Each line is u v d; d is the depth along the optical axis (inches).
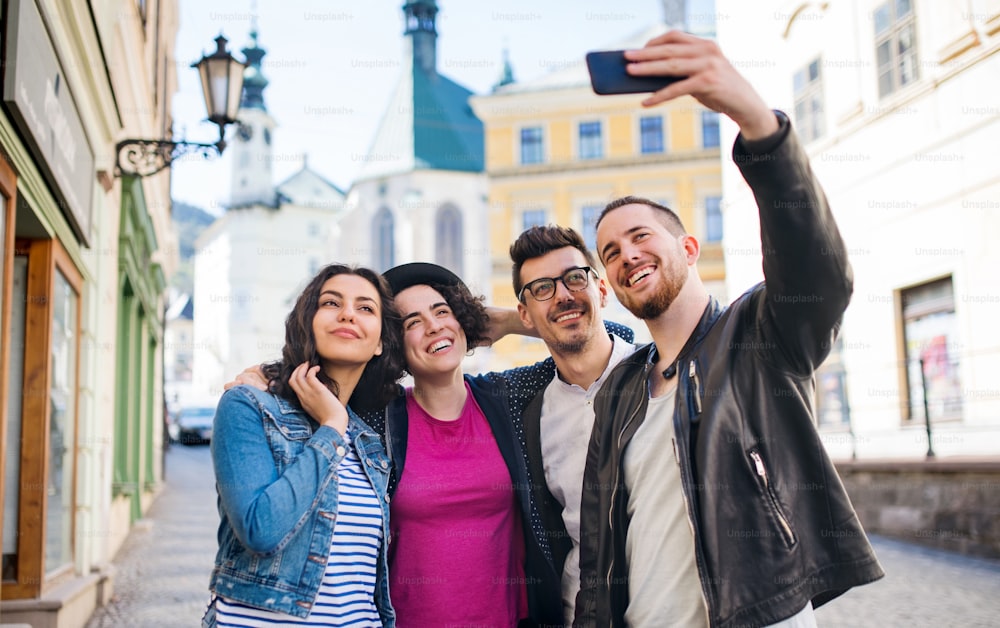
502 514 112.7
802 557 90.7
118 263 369.7
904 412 455.2
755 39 613.9
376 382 109.3
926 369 444.1
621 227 101.6
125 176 301.1
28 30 156.5
